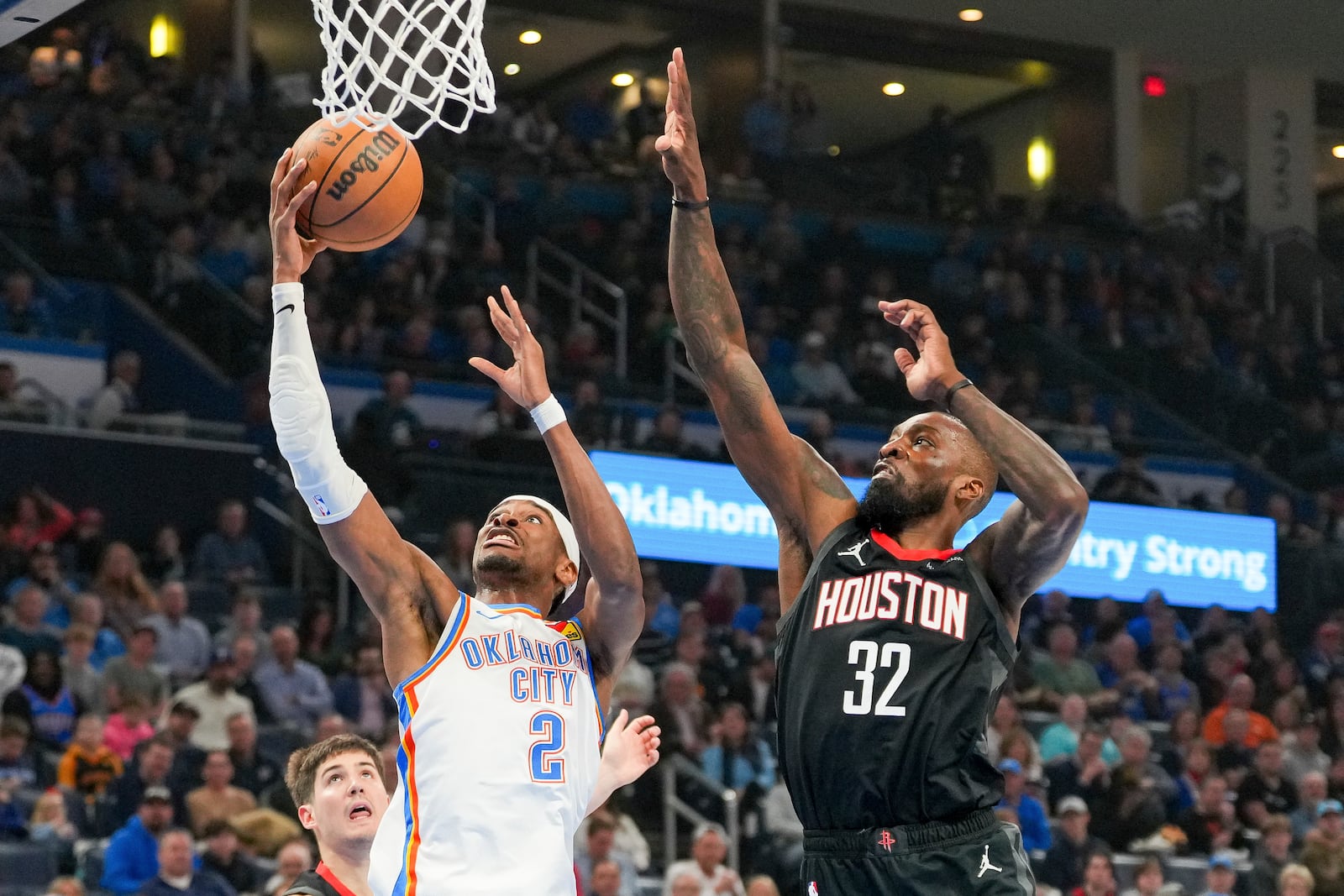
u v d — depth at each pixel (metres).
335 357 22.06
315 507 5.52
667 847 15.09
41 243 22.67
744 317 26.64
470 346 23.23
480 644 5.53
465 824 5.31
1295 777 19.33
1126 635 21.08
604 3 32.12
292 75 30.14
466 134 27.81
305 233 5.82
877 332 26.91
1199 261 32.19
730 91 32.69
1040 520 5.38
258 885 12.68
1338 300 32.78
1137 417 27.62
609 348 25.72
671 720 15.99
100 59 26.05
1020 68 34.91
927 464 5.65
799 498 5.90
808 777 5.41
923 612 5.43
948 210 30.83
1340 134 37.56
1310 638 24.19
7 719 13.70
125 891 12.30
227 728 14.80
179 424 19.86
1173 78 35.88
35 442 18.89
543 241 26.03
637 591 5.77
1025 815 16.02
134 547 19.27
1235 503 24.80
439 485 20.02
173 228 23.92
